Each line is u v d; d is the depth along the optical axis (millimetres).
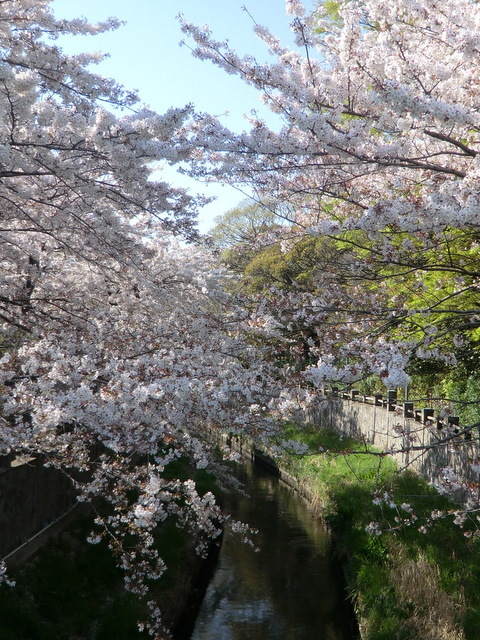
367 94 6125
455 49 6547
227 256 27406
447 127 5566
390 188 8352
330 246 19141
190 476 15320
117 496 8320
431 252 8688
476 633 7758
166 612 9406
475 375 13805
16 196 7863
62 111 5750
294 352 8516
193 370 7316
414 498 12383
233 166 6539
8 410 6336
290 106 6055
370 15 7203
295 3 5945
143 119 5844
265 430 8875
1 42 6520
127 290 9898
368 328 8352
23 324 9203
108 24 7273
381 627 8547
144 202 7484
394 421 16406
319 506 15594
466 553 9680
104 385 6945
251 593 11438
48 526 9852
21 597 8000
